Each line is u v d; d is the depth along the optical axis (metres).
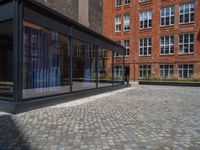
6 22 10.12
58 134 6.20
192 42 32.09
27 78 14.17
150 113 9.16
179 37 33.22
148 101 12.49
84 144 5.47
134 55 37.31
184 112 9.44
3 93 10.59
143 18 36.56
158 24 34.97
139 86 24.38
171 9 33.88
